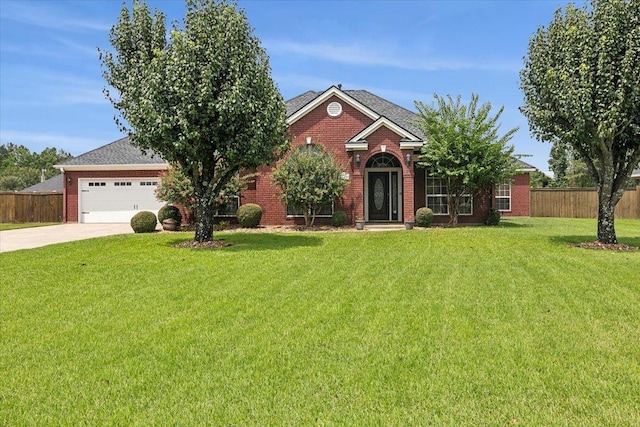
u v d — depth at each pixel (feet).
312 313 17.88
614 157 36.63
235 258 31.78
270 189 59.72
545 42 35.81
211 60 34.76
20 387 11.49
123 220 71.20
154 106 34.47
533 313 17.66
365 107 58.90
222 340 14.83
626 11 31.45
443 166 56.44
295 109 65.46
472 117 56.18
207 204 40.19
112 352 13.88
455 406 10.25
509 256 31.68
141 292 21.85
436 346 14.08
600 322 16.46
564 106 32.58
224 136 37.06
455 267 27.71
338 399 10.67
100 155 73.15
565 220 71.15
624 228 55.26
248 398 10.74
